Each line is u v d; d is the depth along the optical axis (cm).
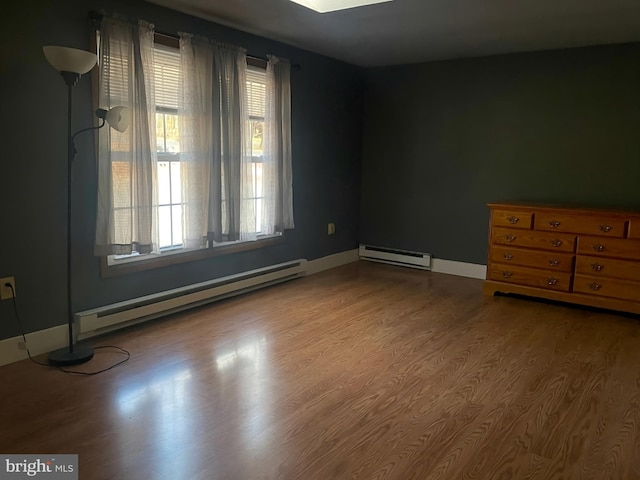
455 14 340
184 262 375
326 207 527
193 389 254
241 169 399
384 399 248
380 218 567
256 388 257
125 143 315
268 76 420
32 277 289
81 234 310
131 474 186
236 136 389
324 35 407
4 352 279
